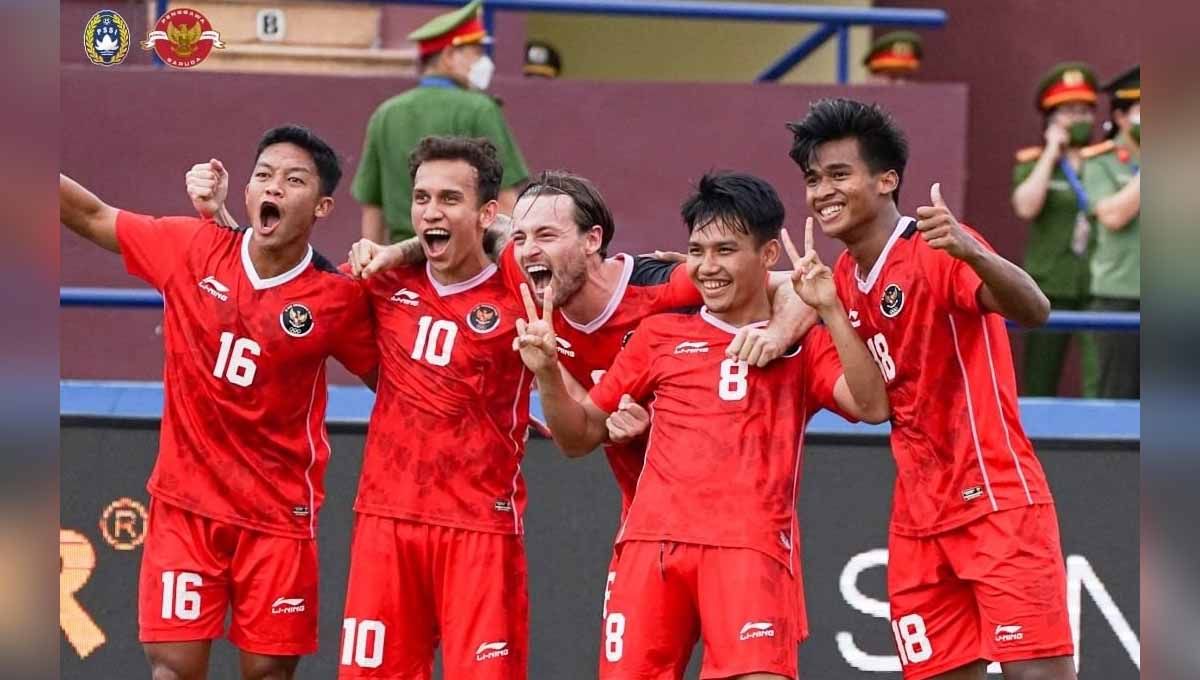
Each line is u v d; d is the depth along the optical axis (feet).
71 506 74.49
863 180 60.54
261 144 63.77
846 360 59.41
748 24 141.90
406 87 93.25
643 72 142.92
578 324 64.95
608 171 93.61
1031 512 61.36
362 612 63.21
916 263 60.90
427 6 91.15
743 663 58.34
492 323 63.16
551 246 63.16
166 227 64.80
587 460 75.77
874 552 75.61
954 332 61.11
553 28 142.61
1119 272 91.35
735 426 60.59
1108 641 74.95
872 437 76.33
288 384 63.93
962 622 63.10
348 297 64.23
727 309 61.16
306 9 102.22
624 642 60.03
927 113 93.66
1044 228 94.73
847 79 97.60
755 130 93.71
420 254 64.39
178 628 63.36
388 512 63.10
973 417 61.41
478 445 63.10
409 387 63.21
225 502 63.72
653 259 66.80
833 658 74.69
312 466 65.21
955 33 127.75
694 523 59.77
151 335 93.71
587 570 75.05
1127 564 75.51
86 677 73.51
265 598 64.08
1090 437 76.33
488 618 62.69
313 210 63.36
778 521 59.93
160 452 64.44
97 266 93.15
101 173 92.22
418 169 63.10
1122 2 115.14
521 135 93.35
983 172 124.06
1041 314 59.21
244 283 63.67
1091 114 94.27
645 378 62.69
